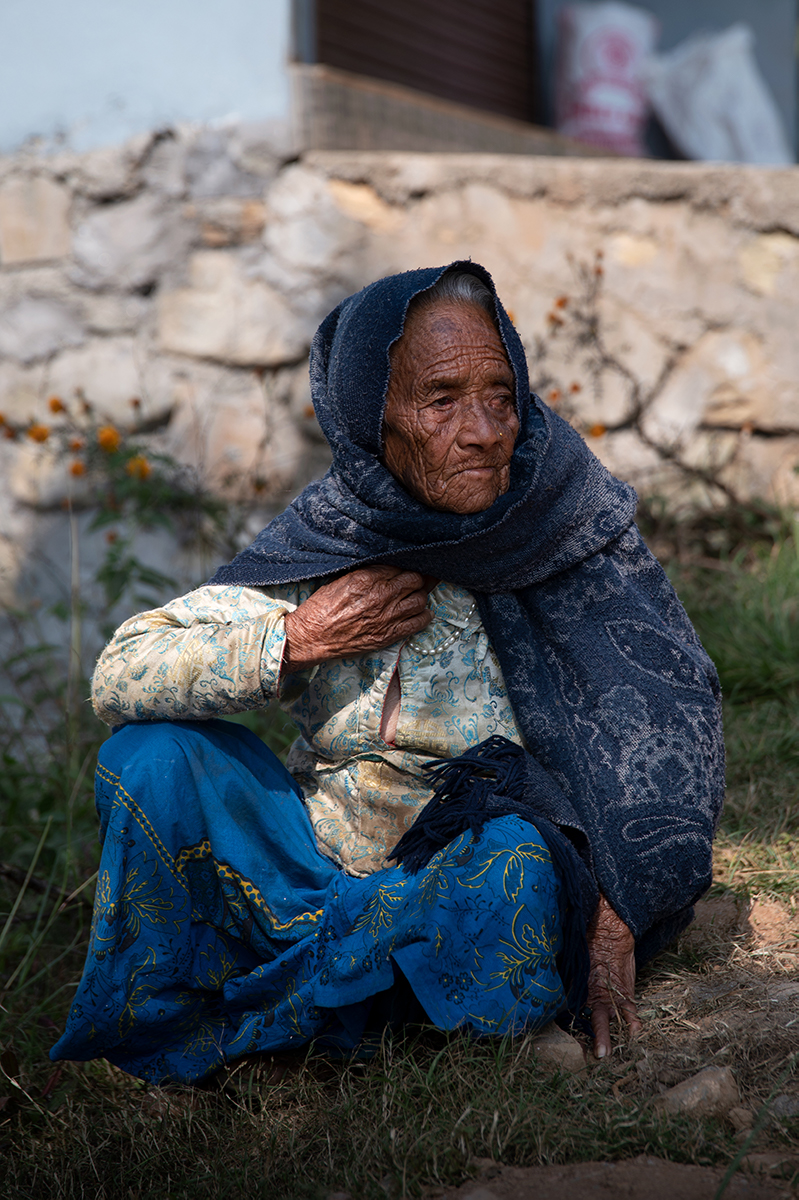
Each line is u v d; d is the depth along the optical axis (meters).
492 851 1.72
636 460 4.54
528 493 1.77
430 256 4.47
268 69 4.40
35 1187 1.75
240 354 4.56
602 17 6.50
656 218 4.46
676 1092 1.60
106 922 1.80
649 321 4.52
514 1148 1.58
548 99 6.70
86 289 4.68
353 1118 1.71
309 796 2.05
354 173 4.42
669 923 1.97
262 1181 1.59
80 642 4.04
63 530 4.77
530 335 4.51
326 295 4.47
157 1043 1.91
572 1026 1.81
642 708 1.85
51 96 4.62
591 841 1.83
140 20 4.47
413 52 5.66
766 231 4.42
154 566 4.63
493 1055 1.72
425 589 1.86
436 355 1.78
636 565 1.96
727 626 3.59
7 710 4.32
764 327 4.45
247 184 4.49
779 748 2.92
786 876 2.29
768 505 4.35
